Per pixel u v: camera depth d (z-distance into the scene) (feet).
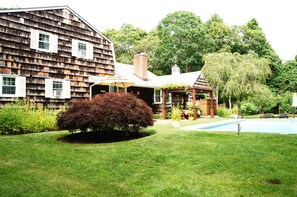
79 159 19.92
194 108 63.67
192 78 71.72
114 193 14.42
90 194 14.08
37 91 45.60
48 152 21.56
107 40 59.41
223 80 88.12
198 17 146.41
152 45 148.66
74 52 52.06
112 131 32.48
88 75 54.49
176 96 88.33
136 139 27.73
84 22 54.49
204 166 18.72
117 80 50.52
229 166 18.58
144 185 15.70
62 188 14.56
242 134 29.53
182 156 20.89
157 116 69.21
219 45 140.67
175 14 144.05
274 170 17.81
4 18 41.65
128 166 18.78
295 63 129.90
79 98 52.60
